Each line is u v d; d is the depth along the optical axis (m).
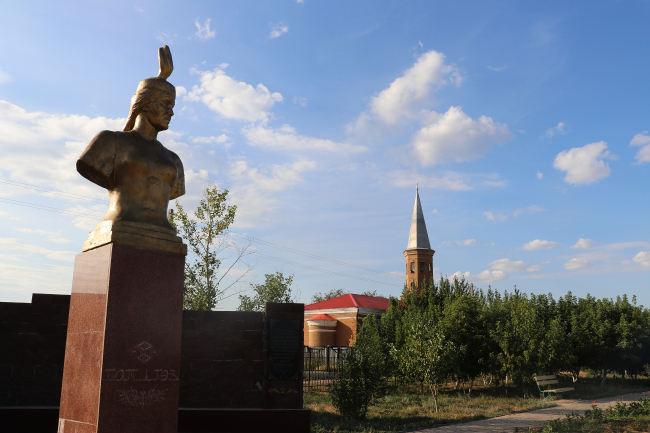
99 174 5.53
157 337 5.26
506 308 24.98
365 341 14.16
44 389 9.34
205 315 10.58
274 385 10.38
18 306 9.48
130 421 4.89
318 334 38.38
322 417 12.99
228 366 10.47
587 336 23.27
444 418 13.22
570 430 10.65
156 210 5.68
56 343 9.54
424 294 29.83
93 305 5.22
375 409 14.98
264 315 10.82
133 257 5.24
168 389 5.23
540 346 19.20
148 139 5.92
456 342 20.41
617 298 25.58
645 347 23.02
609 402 17.23
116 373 4.88
